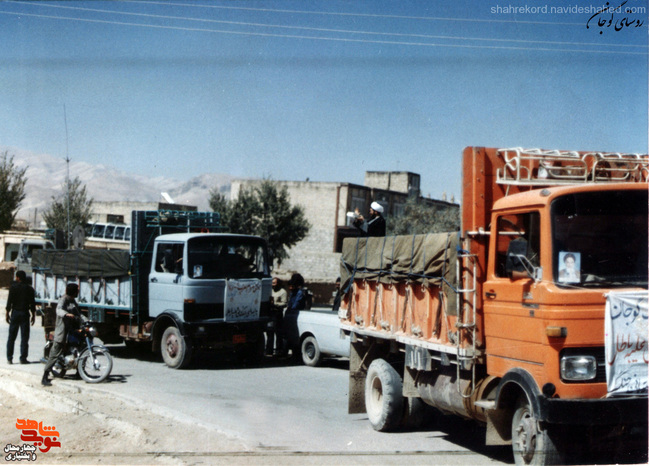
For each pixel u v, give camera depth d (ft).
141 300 52.39
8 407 38.63
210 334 49.21
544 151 24.27
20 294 49.60
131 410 33.71
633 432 21.11
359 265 32.53
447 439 28.48
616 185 21.54
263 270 52.70
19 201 139.33
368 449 26.55
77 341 41.68
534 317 21.01
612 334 20.13
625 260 21.11
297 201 197.36
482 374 24.16
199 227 55.98
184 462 24.59
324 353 50.31
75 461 26.91
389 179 223.51
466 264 23.90
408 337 27.76
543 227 21.17
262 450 26.17
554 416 19.85
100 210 241.76
